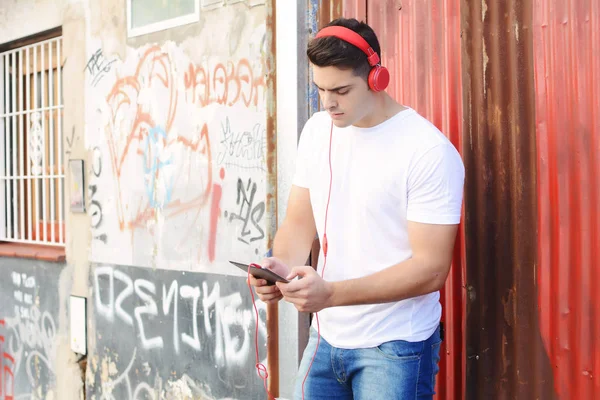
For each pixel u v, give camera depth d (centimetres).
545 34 262
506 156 275
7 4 566
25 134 587
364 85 211
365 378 221
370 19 325
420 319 218
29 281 545
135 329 452
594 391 252
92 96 482
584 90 252
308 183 242
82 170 489
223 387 395
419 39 305
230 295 390
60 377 517
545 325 264
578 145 254
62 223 542
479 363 284
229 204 390
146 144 441
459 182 212
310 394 239
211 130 400
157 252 435
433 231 208
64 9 505
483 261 281
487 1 280
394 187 214
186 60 413
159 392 436
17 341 561
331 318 230
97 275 481
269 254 248
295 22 347
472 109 285
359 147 222
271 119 359
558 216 259
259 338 372
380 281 207
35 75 563
